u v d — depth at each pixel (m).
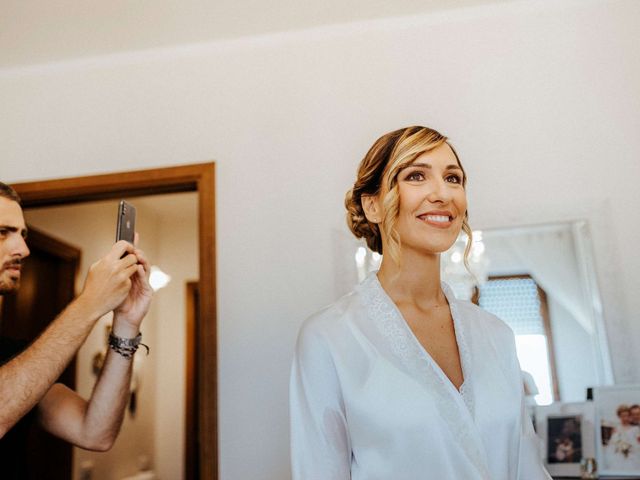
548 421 1.90
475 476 0.89
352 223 1.19
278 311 2.10
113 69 2.41
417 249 1.04
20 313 2.93
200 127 2.30
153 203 4.26
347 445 0.97
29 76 2.47
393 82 2.22
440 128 2.16
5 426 1.17
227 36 2.34
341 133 2.21
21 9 2.12
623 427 1.84
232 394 2.05
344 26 2.29
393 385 0.95
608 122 2.08
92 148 2.35
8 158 2.40
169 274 4.49
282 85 2.29
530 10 2.20
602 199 2.03
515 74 2.16
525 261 2.04
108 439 1.41
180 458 4.18
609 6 2.16
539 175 2.08
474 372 1.00
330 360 0.98
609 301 1.96
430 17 2.25
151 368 4.25
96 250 3.63
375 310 1.02
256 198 2.20
